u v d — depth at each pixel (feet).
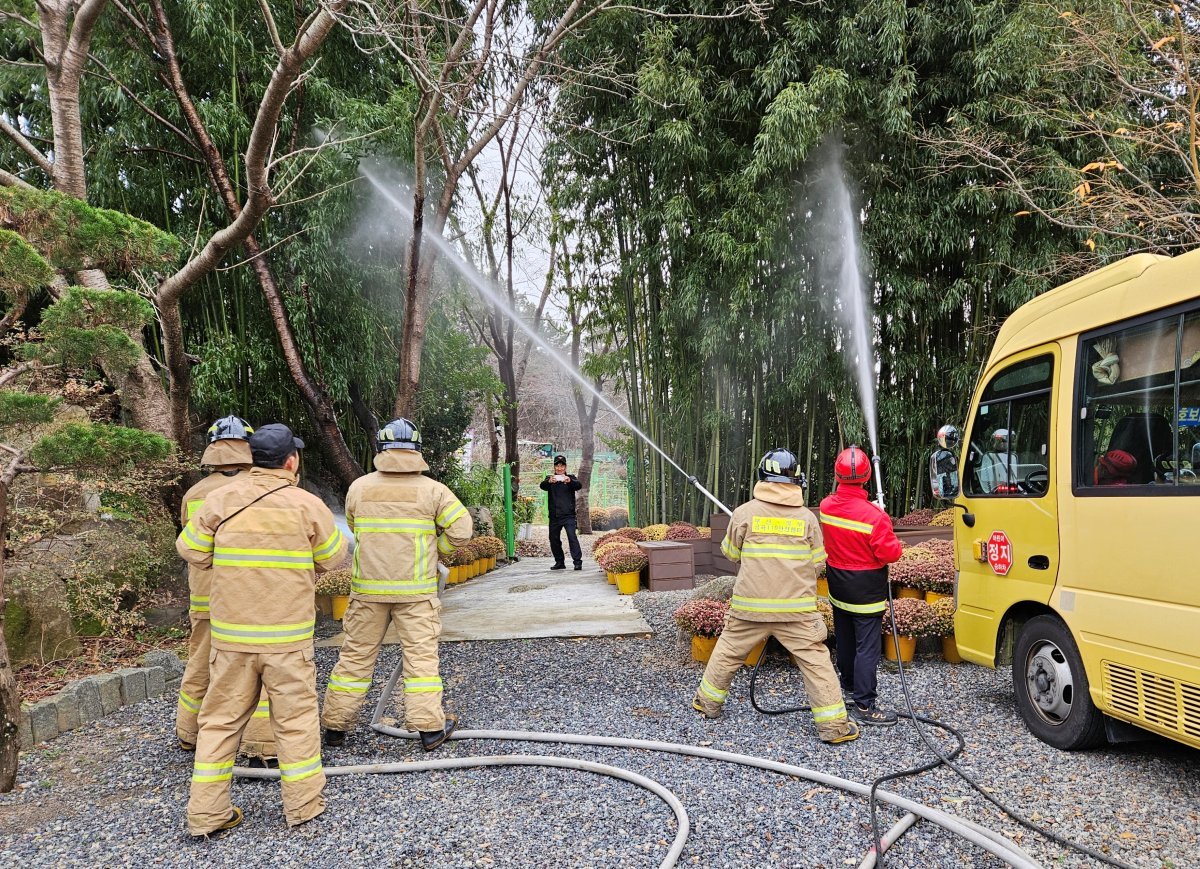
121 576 18.49
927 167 25.44
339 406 30.42
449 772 11.19
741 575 12.42
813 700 11.89
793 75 25.88
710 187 27.66
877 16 24.64
